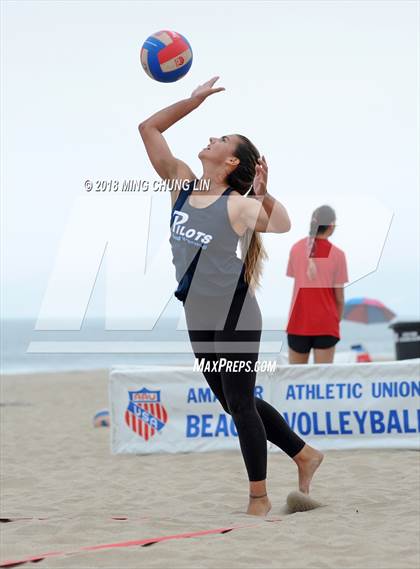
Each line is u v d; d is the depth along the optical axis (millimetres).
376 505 5832
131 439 9016
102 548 4582
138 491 6945
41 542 4898
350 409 8539
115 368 9367
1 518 5723
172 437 8898
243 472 7629
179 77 5809
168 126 5766
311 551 4492
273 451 8703
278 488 6871
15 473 8086
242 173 5539
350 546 4555
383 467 7500
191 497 6582
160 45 5691
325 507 5723
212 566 4227
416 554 4406
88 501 6516
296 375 8641
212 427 8828
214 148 5531
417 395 8453
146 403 8992
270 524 5145
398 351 13359
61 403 17469
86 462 8734
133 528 5246
